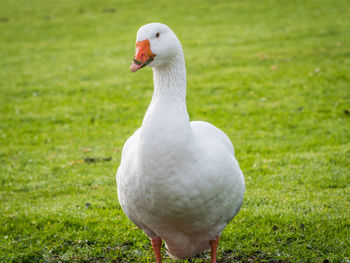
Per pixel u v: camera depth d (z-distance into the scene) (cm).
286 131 732
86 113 898
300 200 481
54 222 464
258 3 2042
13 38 1717
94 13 2098
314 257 374
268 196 497
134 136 343
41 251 408
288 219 435
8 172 623
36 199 534
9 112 923
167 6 2139
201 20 1798
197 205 288
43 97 1024
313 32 1455
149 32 286
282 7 1922
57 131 808
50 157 683
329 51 1214
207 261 386
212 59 1253
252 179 554
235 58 1244
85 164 650
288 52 1248
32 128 824
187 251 337
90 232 439
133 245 420
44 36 1728
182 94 293
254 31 1552
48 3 2428
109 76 1181
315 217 434
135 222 334
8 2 2512
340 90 905
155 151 271
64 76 1204
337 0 1962
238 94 948
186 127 277
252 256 388
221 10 1959
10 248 409
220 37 1509
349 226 420
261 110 838
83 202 514
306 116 790
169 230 310
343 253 374
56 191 557
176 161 271
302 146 664
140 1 2300
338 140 670
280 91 940
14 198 538
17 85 1134
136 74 1191
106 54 1418
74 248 412
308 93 909
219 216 309
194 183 279
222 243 409
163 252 407
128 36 1642
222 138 339
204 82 1054
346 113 779
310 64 1114
